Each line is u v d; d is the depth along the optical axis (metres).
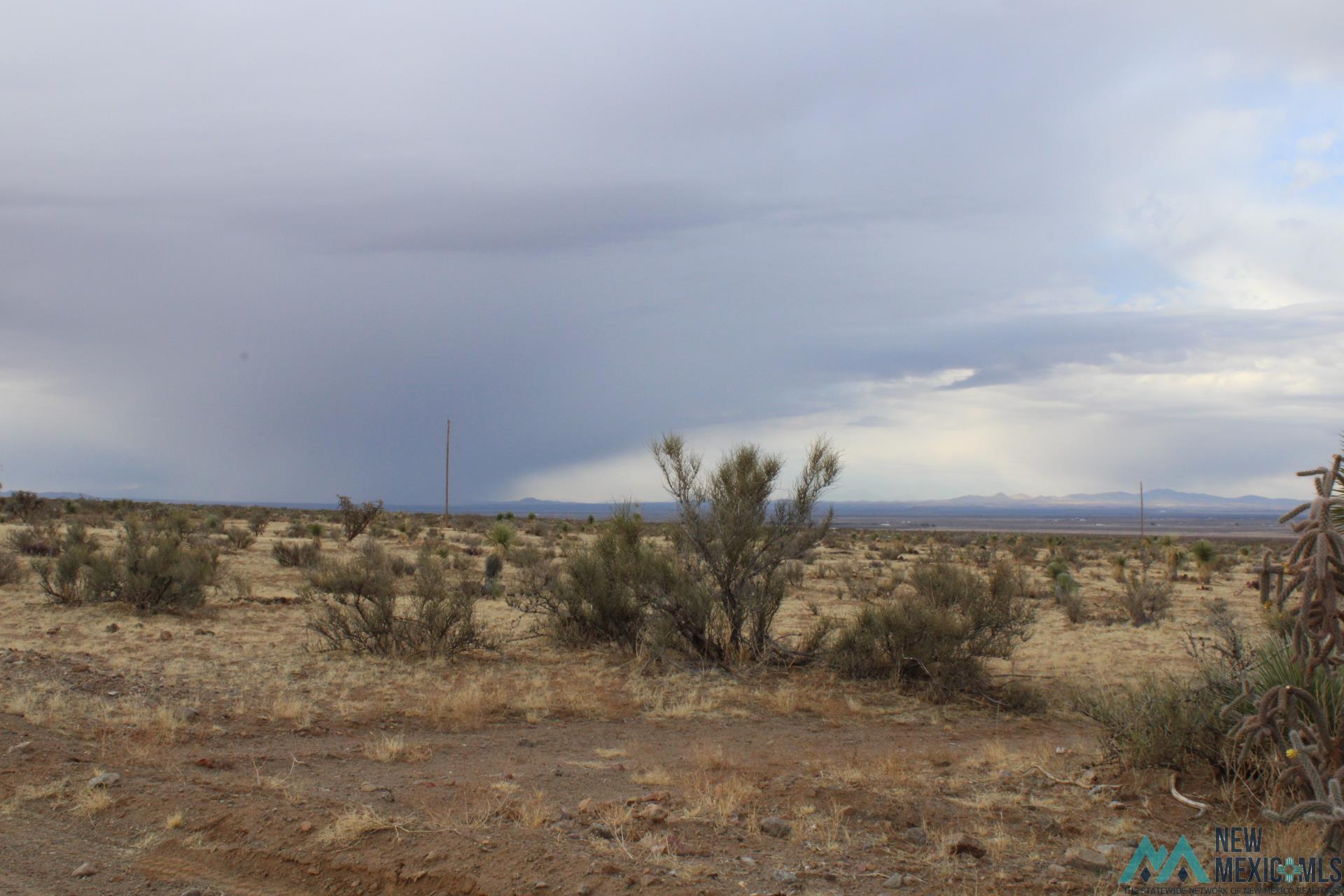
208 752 8.73
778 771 8.59
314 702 11.87
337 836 5.97
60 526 46.47
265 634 17.61
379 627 16.17
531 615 21.73
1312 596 4.86
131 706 10.39
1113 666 17.88
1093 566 52.25
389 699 12.29
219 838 6.09
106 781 7.02
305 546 34.84
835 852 6.11
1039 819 6.96
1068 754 9.50
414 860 5.65
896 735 11.64
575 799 7.43
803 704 13.48
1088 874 5.79
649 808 6.84
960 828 6.71
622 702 13.06
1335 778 4.91
